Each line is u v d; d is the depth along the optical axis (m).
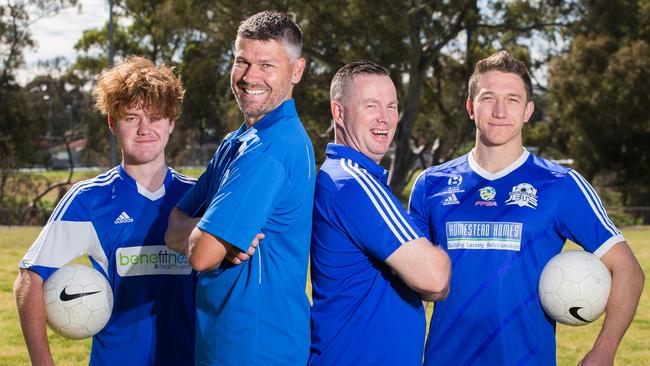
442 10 30.73
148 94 3.29
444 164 3.78
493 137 3.51
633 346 7.51
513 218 3.44
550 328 3.47
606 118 31.64
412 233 2.91
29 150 38.34
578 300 3.31
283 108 2.94
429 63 31.77
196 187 3.19
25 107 37.72
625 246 3.40
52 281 3.24
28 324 3.19
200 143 46.66
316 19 29.84
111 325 3.35
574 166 34.31
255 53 2.90
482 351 3.42
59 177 46.00
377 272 3.04
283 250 2.90
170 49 43.47
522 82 3.53
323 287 3.06
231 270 2.88
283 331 2.88
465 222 3.52
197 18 30.69
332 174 3.04
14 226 26.61
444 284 2.93
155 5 39.88
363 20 29.75
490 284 3.42
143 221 3.37
